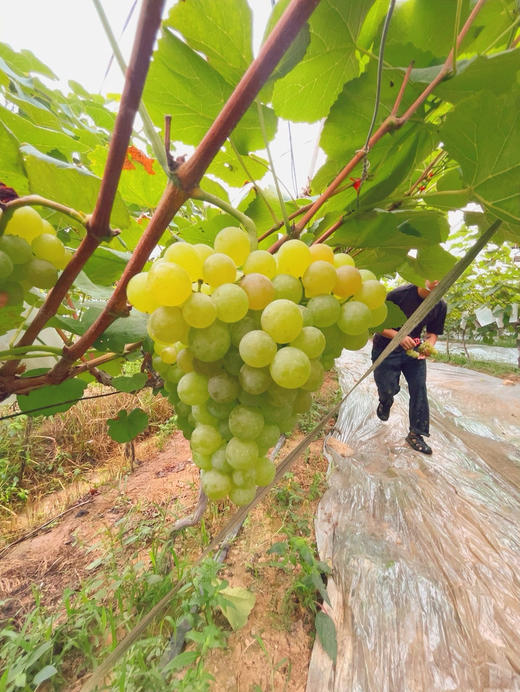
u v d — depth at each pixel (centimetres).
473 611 222
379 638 207
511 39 90
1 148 68
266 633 211
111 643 188
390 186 102
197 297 58
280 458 402
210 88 94
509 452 444
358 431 509
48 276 60
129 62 37
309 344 66
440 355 1026
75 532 294
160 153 49
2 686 171
